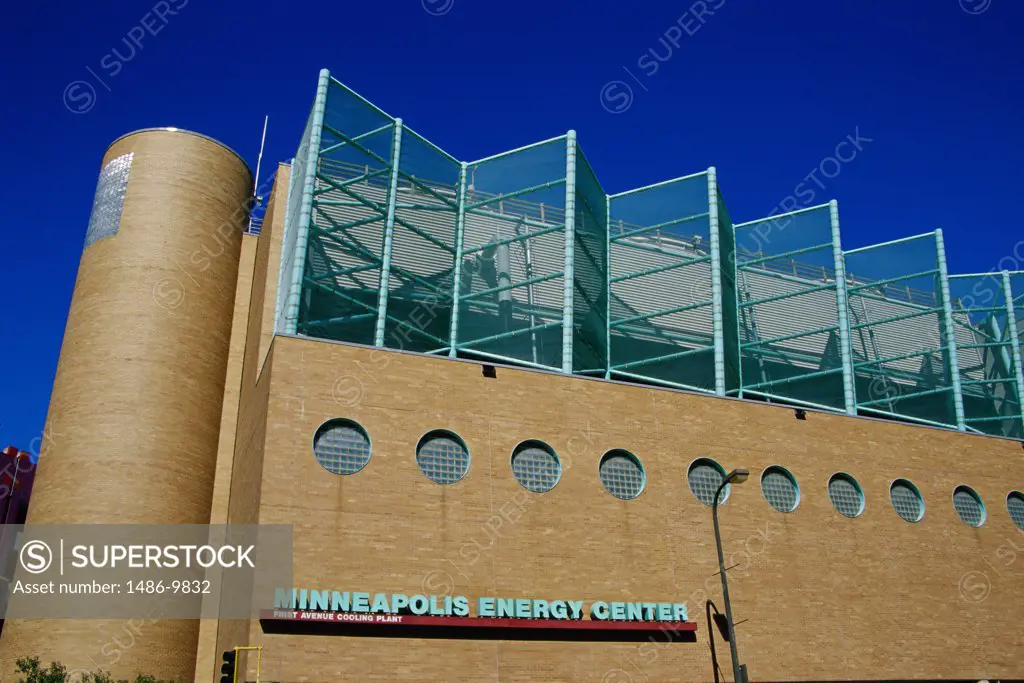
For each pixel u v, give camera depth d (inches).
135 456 1432.1
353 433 1256.8
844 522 1545.3
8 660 1317.7
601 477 1387.8
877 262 1913.1
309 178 1413.6
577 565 1306.6
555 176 1593.3
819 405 1707.7
